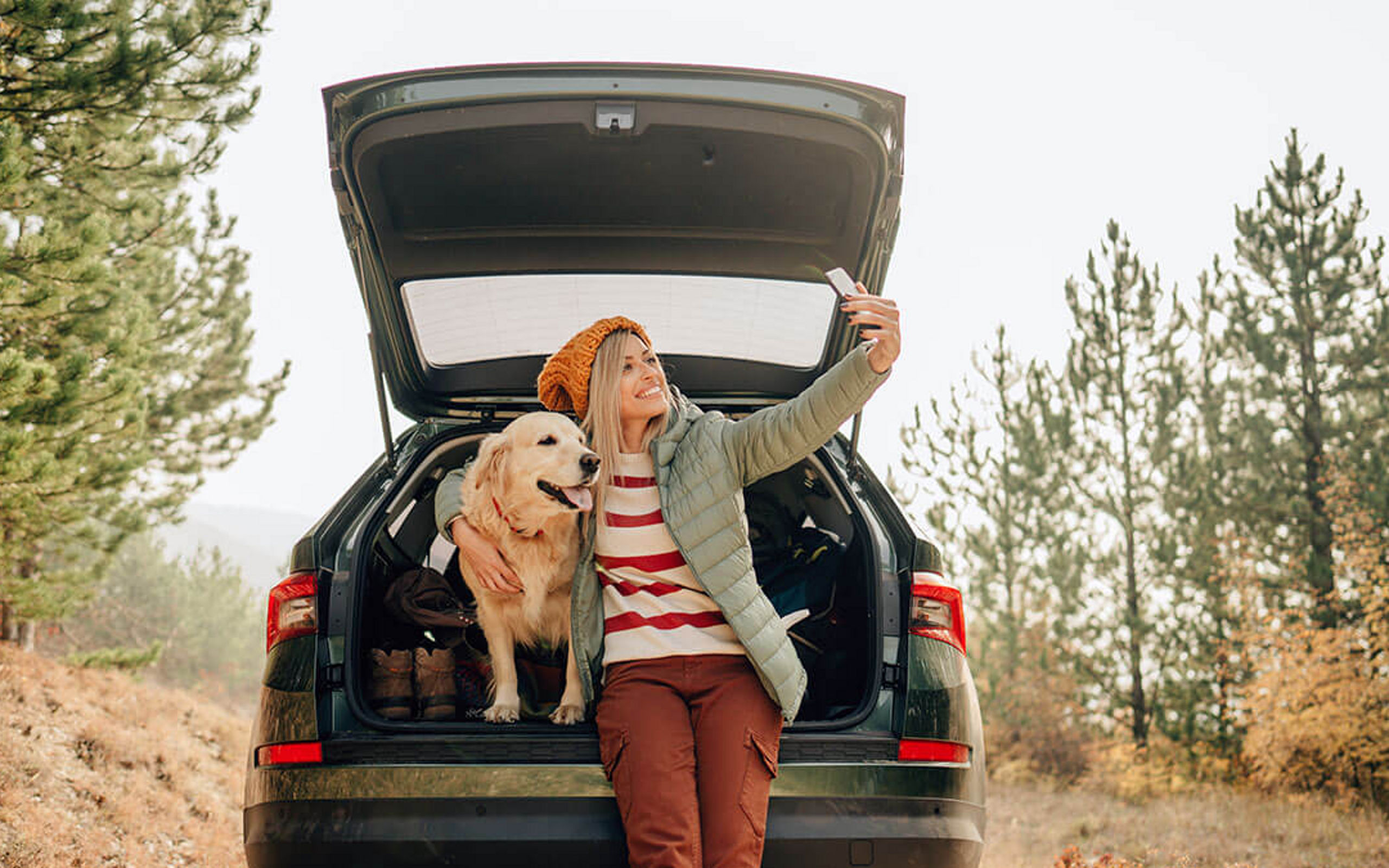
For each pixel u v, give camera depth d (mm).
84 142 7523
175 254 10805
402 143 2602
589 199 2873
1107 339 12930
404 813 2174
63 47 6777
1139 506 12875
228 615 22562
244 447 11172
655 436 2385
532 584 2559
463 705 2705
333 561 2521
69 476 7113
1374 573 10352
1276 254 11836
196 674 21406
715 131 2561
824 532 3070
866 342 2195
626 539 2301
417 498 3332
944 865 2252
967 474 13922
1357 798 9055
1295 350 11836
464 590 3090
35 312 6312
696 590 2250
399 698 2539
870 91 2521
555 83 2463
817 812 2217
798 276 3137
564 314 3322
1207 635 11977
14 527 7531
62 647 16828
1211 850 6383
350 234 2869
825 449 3080
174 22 7328
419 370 3396
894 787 2270
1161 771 11359
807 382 3510
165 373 10531
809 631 2846
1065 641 13305
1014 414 13648
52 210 7477
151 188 8508
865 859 2203
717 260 3098
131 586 21734
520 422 2502
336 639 2402
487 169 2738
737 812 2105
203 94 7762
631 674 2211
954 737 2373
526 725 2260
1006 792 12023
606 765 2168
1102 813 9172
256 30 7777
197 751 7875
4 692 6926
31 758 5918
